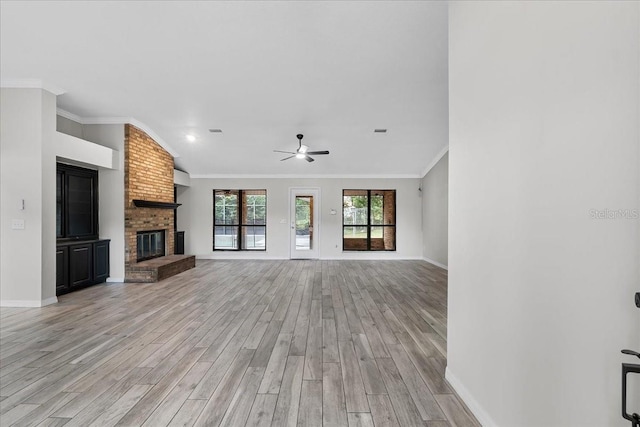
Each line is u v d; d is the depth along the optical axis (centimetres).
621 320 103
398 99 493
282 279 614
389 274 670
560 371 127
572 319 121
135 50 364
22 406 201
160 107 525
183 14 307
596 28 110
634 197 99
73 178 524
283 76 424
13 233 420
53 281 443
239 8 299
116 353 280
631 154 99
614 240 105
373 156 766
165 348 291
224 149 725
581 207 117
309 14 307
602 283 109
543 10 135
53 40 344
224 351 285
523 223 149
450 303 233
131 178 579
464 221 211
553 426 130
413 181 881
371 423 186
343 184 881
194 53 371
